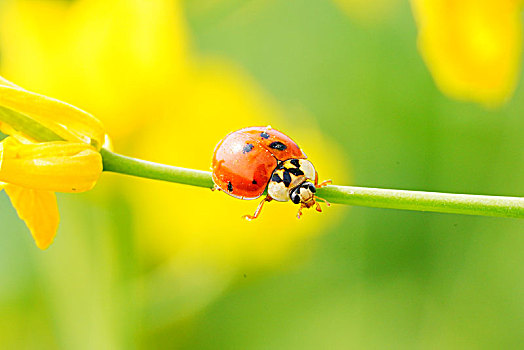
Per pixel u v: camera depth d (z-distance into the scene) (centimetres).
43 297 22
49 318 22
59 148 17
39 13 21
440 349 24
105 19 21
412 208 17
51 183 17
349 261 24
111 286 22
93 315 22
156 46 21
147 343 22
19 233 23
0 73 21
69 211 22
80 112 17
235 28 24
